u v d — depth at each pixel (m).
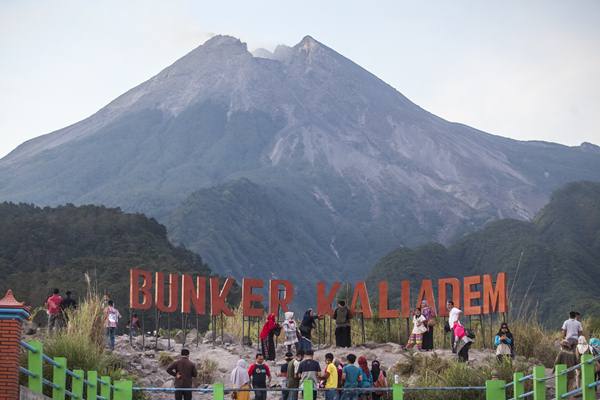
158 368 36.78
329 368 29.66
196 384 35.94
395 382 32.97
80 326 34.31
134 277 42.72
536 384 26.53
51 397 24.98
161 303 42.84
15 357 20.03
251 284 44.75
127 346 39.88
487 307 42.22
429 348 40.53
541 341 39.44
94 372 26.33
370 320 45.28
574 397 29.52
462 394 32.53
